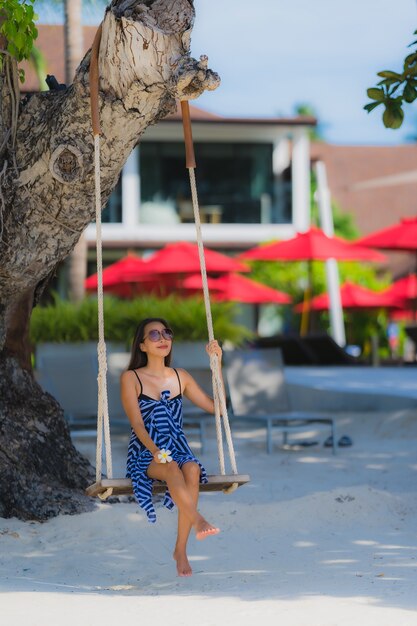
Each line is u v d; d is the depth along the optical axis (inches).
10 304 376.8
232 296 1192.2
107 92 315.9
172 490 277.9
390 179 1417.3
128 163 1519.4
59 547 329.1
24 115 350.6
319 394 698.2
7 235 347.9
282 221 1569.9
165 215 1547.7
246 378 579.8
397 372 900.0
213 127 1517.0
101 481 278.1
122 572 301.0
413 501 380.5
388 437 590.2
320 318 1518.2
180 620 221.0
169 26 300.7
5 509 359.6
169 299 794.8
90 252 1521.9
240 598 248.8
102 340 287.9
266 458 518.9
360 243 1053.8
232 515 358.3
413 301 1360.7
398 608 225.3
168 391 297.0
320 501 366.0
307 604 233.3
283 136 1552.7
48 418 384.5
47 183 339.6
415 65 411.8
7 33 342.0
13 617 224.7
